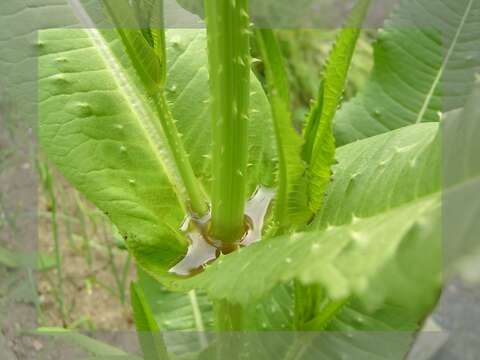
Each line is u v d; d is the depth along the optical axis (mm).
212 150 180
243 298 135
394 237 104
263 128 216
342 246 113
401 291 97
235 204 186
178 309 296
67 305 505
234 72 163
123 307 498
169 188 213
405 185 141
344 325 231
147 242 203
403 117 275
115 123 219
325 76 149
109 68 226
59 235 532
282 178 159
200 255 197
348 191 161
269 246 148
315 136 157
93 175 213
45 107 220
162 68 181
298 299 207
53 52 225
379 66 281
